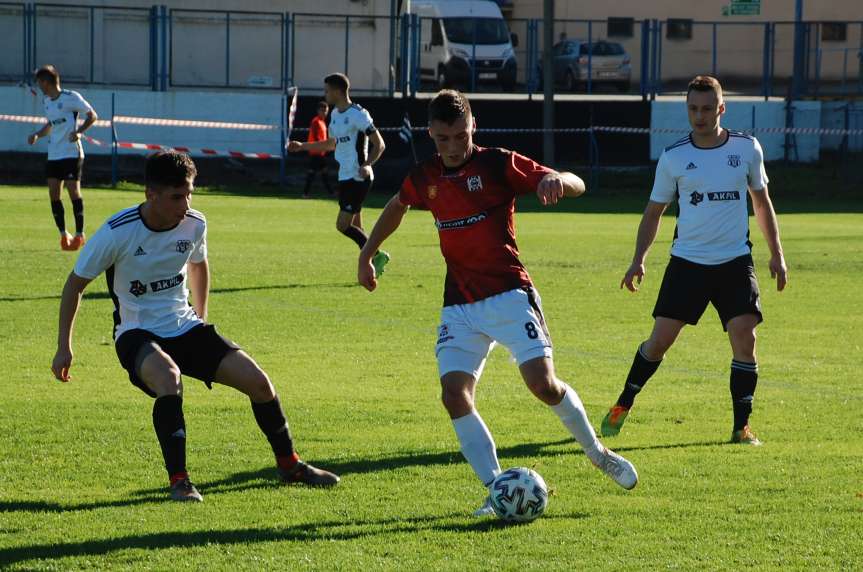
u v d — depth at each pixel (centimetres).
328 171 9369
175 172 1510
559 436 1930
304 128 9488
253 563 1312
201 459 1762
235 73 9931
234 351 1603
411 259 4547
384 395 2238
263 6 9950
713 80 1883
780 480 1666
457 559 1327
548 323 3127
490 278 1484
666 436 1942
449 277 1519
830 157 10238
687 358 2680
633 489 1616
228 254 4553
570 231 5909
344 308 3309
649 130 9238
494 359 2655
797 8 10381
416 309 3316
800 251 5009
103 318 3048
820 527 1451
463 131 1451
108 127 9062
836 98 10431
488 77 10919
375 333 2930
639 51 11800
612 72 11338
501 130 9406
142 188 7988
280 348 2716
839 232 6003
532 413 2103
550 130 9331
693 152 1895
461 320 1496
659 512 1511
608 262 4528
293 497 1576
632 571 1290
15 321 2956
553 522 1466
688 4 13000
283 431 1620
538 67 10800
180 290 1612
